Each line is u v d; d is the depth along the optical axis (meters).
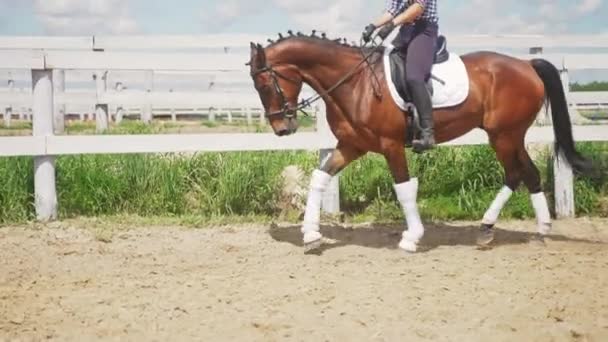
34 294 5.39
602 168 9.11
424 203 8.73
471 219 8.52
